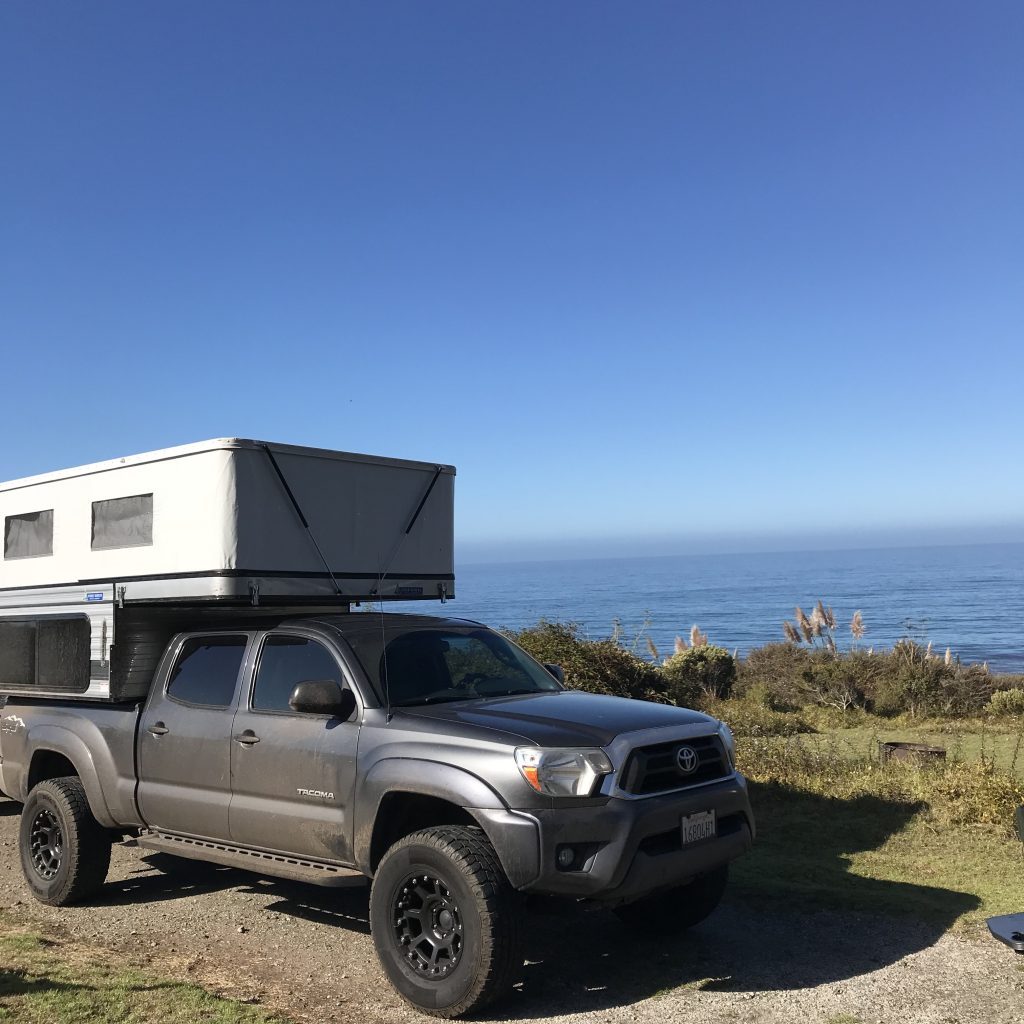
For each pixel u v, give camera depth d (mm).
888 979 4855
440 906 4578
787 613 109625
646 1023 4363
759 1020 4367
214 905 6379
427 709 5148
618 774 4562
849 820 8250
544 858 4363
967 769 9188
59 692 6699
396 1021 4457
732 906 6160
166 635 6535
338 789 5086
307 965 5215
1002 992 4645
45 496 7137
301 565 6020
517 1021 4418
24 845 6695
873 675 19547
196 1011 4363
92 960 5109
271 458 5883
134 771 6203
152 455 6164
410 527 6754
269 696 5652
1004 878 6562
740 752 10328
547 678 6211
